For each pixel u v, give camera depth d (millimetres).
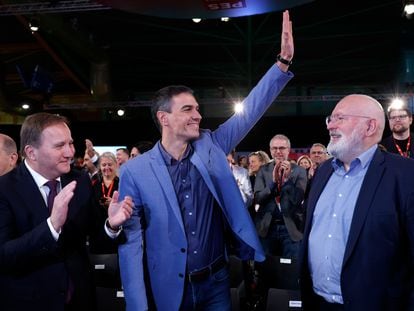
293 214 3574
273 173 3625
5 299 1579
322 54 13750
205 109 16531
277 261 3102
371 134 1710
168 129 1786
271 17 11383
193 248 1744
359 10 10812
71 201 1730
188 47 13266
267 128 12539
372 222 1604
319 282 1763
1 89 13219
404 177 1609
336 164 1828
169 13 2852
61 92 15828
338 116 1755
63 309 1602
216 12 2828
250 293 3758
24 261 1527
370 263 1592
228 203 1762
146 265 1819
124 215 1628
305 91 16172
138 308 1675
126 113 15625
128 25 11773
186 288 1749
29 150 1639
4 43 12867
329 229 1741
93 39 12211
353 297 1606
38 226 1511
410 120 3740
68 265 1658
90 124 12930
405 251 1633
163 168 1769
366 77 15359
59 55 12523
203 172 1757
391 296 1595
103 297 2713
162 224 1735
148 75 15297
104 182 4254
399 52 13305
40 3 8500
